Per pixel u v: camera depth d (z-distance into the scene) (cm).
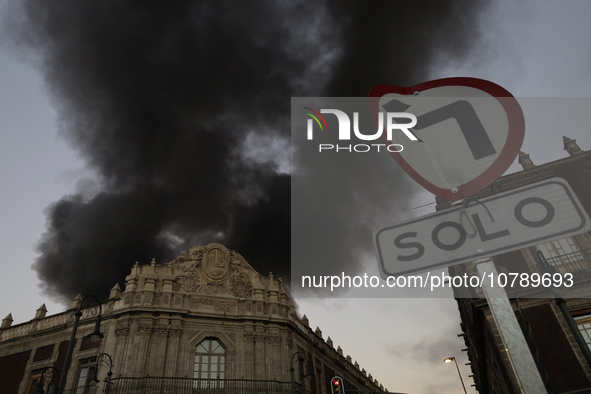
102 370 2628
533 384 166
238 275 3334
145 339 2744
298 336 3469
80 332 2920
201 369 2806
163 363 2695
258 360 2938
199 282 3173
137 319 2822
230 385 2750
